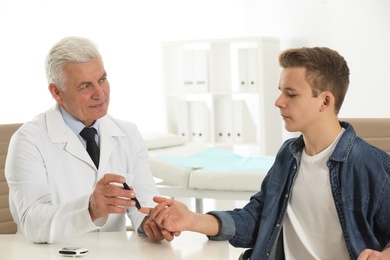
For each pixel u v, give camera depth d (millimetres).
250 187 3510
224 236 2061
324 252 2033
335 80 2033
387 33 5207
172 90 5859
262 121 5438
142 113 5926
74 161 2297
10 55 5270
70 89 2219
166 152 4250
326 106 2041
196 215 2035
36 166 2207
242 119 5512
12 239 2102
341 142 2023
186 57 5629
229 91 5625
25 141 2238
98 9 5652
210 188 3592
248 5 5867
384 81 5250
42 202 2131
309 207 2061
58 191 2252
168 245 1982
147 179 2430
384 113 5270
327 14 5461
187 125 5660
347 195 1987
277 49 5652
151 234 2029
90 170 2320
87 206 1972
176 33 5953
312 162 2066
